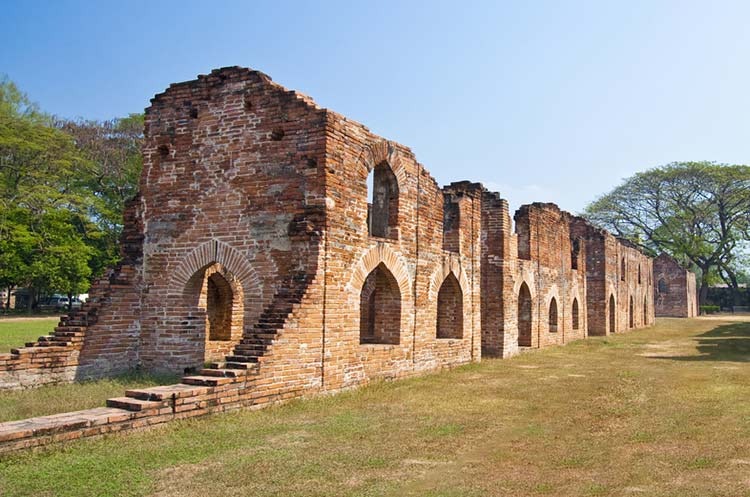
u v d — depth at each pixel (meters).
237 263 13.93
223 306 17.80
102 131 52.06
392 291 15.89
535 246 27.11
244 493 6.66
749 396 13.56
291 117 13.64
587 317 37.59
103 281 14.76
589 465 8.04
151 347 14.79
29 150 43.72
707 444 9.17
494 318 22.95
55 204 44.88
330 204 13.20
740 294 79.00
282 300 12.50
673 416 11.34
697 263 70.00
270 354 11.38
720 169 62.97
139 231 15.27
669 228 67.06
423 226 17.02
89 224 48.09
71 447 7.91
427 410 11.59
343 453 8.32
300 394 12.10
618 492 6.92
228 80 14.58
